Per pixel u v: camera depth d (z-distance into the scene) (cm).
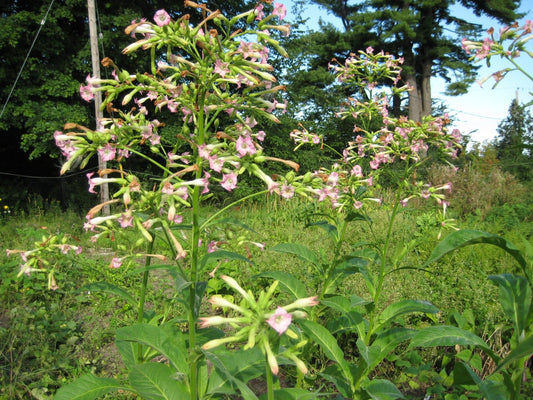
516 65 219
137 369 184
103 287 227
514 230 735
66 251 258
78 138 201
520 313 210
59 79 1251
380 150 332
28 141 1253
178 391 185
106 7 1336
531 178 1421
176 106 224
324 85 2198
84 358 334
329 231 303
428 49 2422
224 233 261
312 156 1678
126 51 194
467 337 218
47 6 1241
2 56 1220
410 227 711
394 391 225
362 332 267
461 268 510
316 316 300
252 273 478
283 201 1030
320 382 322
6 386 286
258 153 197
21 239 719
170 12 1436
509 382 204
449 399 293
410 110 2411
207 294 460
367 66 379
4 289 451
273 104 217
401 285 442
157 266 201
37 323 371
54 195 1463
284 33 204
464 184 1177
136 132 221
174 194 184
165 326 224
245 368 196
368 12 2258
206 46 188
